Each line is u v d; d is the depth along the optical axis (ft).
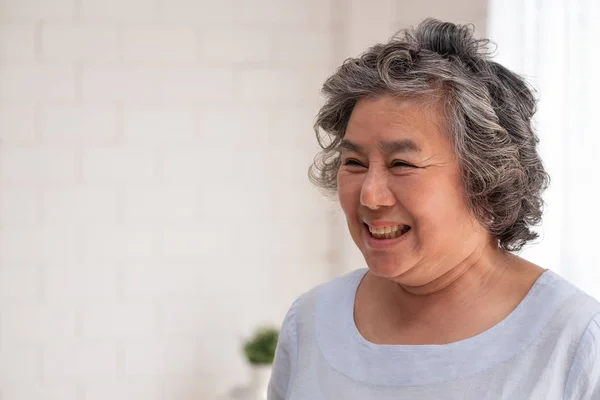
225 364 10.06
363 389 4.10
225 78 9.84
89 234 9.82
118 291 9.91
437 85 3.73
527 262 4.14
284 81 9.91
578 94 7.87
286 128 9.93
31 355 9.86
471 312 4.00
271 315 10.09
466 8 9.27
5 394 9.85
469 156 3.74
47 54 9.63
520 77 4.02
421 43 3.92
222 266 10.00
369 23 9.53
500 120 3.87
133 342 9.96
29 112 9.67
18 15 9.58
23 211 9.75
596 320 3.76
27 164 9.70
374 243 3.85
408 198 3.70
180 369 10.02
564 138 7.91
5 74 9.61
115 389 9.96
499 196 3.84
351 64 3.93
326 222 10.07
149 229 9.89
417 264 3.86
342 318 4.46
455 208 3.80
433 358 3.96
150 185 9.84
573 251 7.88
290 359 4.69
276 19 9.84
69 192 9.77
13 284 9.78
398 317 4.22
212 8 9.77
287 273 10.08
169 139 9.82
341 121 4.16
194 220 9.93
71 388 9.92
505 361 3.81
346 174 3.93
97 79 9.70
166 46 9.75
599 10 7.80
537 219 4.11
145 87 9.76
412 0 9.48
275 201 10.01
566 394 3.72
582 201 7.85
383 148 3.74
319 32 9.87
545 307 3.87
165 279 9.95
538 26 8.07
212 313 10.02
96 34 9.68
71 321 9.87
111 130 9.77
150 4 9.70
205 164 9.89
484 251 4.08
